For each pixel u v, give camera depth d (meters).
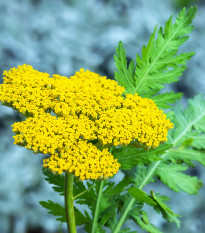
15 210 0.91
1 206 0.90
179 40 0.50
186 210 0.95
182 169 0.51
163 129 0.45
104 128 0.44
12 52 1.04
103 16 1.17
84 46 1.10
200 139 0.52
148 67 0.50
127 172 0.51
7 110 0.92
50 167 0.42
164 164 0.51
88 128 0.44
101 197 0.49
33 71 0.46
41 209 0.94
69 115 0.44
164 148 0.48
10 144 0.95
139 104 0.46
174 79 0.49
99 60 1.10
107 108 0.45
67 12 1.15
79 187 0.49
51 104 0.44
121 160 0.48
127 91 0.50
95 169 0.43
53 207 0.49
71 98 0.45
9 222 0.91
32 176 0.94
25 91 0.45
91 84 0.46
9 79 0.46
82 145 0.43
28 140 0.43
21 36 1.08
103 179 0.43
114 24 1.16
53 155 0.43
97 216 0.49
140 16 1.17
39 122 0.43
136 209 0.50
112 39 1.11
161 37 0.50
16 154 0.94
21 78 0.45
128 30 1.14
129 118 0.45
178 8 1.25
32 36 1.10
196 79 1.09
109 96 0.45
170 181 0.50
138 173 0.51
